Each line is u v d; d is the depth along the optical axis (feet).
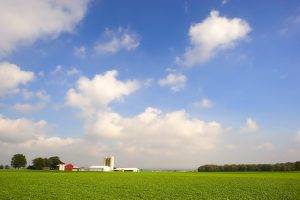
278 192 153.99
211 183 223.30
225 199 125.70
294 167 577.02
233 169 620.90
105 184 200.44
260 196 136.36
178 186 191.93
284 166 583.99
